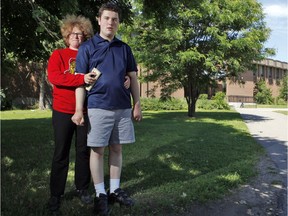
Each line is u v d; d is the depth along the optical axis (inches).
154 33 731.4
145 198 180.9
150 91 922.7
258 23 802.2
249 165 268.5
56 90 159.0
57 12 273.7
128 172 229.5
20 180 203.2
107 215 156.7
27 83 1344.7
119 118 157.9
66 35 165.5
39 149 303.1
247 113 1027.3
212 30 721.0
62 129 158.2
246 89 2170.3
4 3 263.7
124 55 156.9
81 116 150.5
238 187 213.9
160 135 422.3
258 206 186.1
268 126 612.1
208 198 187.8
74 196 178.9
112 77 151.8
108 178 211.2
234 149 336.8
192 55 715.4
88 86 151.4
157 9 392.8
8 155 272.8
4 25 298.2
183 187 200.1
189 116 821.9
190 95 824.3
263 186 221.1
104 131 154.3
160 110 1220.5
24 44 332.8
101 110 152.4
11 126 500.4
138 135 417.7
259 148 351.9
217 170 247.0
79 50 153.8
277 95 2455.7
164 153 300.4
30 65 1258.0
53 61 158.7
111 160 168.7
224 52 751.1
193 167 254.7
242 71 816.9
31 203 165.9
